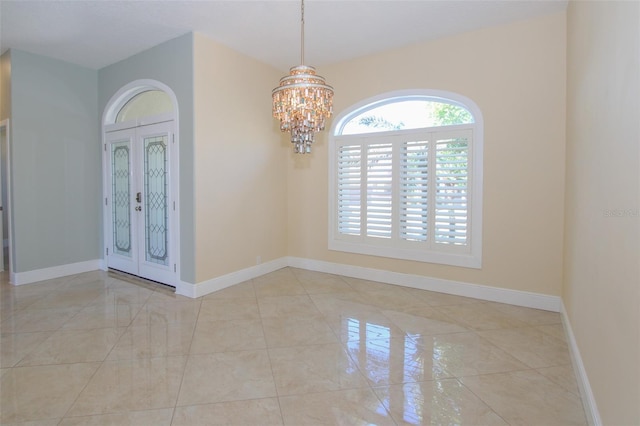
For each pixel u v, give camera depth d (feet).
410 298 11.65
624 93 4.33
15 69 12.61
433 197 12.31
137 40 11.90
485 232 11.33
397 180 13.04
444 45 11.75
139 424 5.59
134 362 7.51
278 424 5.61
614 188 4.74
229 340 8.57
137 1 9.36
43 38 11.73
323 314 10.27
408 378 6.91
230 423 5.63
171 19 10.41
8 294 11.88
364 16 10.24
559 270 10.21
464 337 8.71
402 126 13.12
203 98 11.64
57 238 13.93
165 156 12.45
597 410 5.30
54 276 13.83
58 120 13.82
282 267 15.62
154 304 11.01
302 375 7.02
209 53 11.80
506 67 10.75
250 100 13.58
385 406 6.05
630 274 3.99
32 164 13.16
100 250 15.33
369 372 7.14
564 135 9.96
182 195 11.82
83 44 12.23
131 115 14.89
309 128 8.09
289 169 15.75
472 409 5.97
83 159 14.62
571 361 7.55
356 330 9.16
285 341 8.53
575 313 7.63
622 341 4.24
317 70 14.47
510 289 10.98
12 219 12.86
